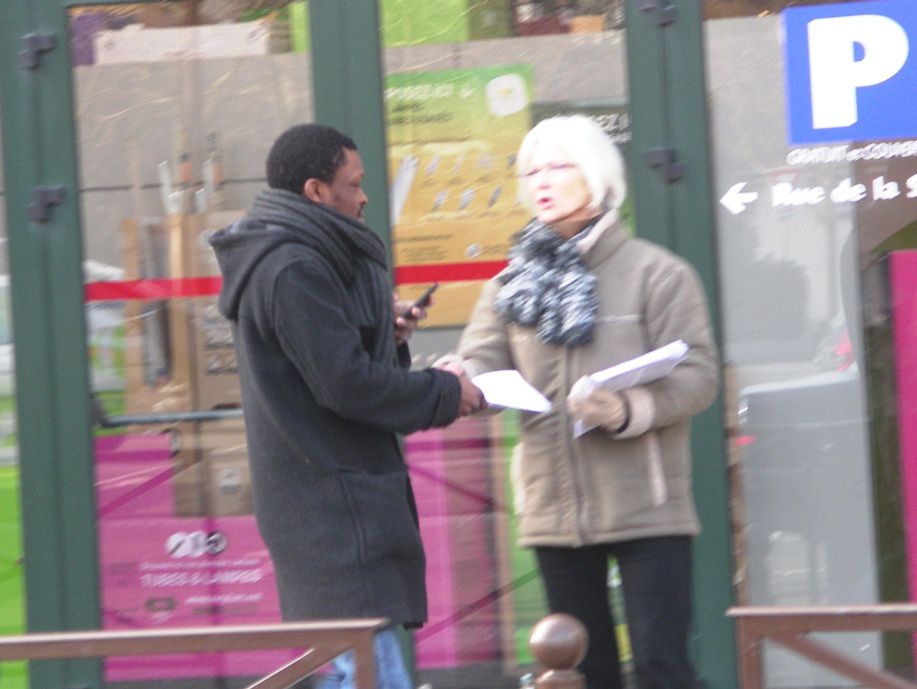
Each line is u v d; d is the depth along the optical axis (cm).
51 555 1675
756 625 1029
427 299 1299
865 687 1022
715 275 1612
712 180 1619
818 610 1022
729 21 1614
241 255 1171
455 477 1655
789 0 1609
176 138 1680
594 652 1309
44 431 1675
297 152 1193
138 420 1680
